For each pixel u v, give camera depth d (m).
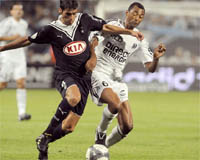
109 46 27.28
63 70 23.55
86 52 23.53
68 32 23.14
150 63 27.72
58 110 22.20
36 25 91.81
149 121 46.59
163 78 88.88
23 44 23.12
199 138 35.91
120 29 24.27
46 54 85.75
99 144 24.73
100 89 26.25
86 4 89.50
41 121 42.88
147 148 30.84
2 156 26.81
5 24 46.34
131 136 36.25
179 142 33.78
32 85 85.38
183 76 89.44
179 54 90.69
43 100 65.56
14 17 46.69
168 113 54.47
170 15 91.69
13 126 39.41
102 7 90.06
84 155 27.34
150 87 88.50
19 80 44.66
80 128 39.12
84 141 32.16
